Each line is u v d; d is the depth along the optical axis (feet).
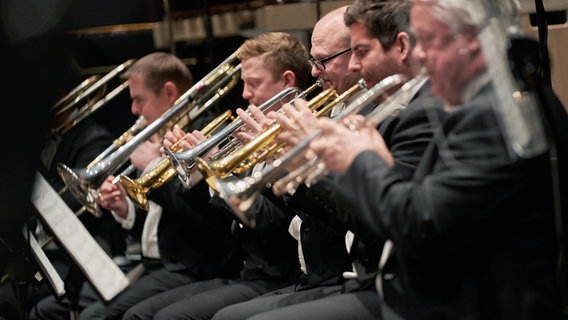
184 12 20.63
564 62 15.06
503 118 8.00
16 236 12.91
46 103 13.33
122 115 20.83
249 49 14.99
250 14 19.20
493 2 8.16
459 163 8.24
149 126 15.44
